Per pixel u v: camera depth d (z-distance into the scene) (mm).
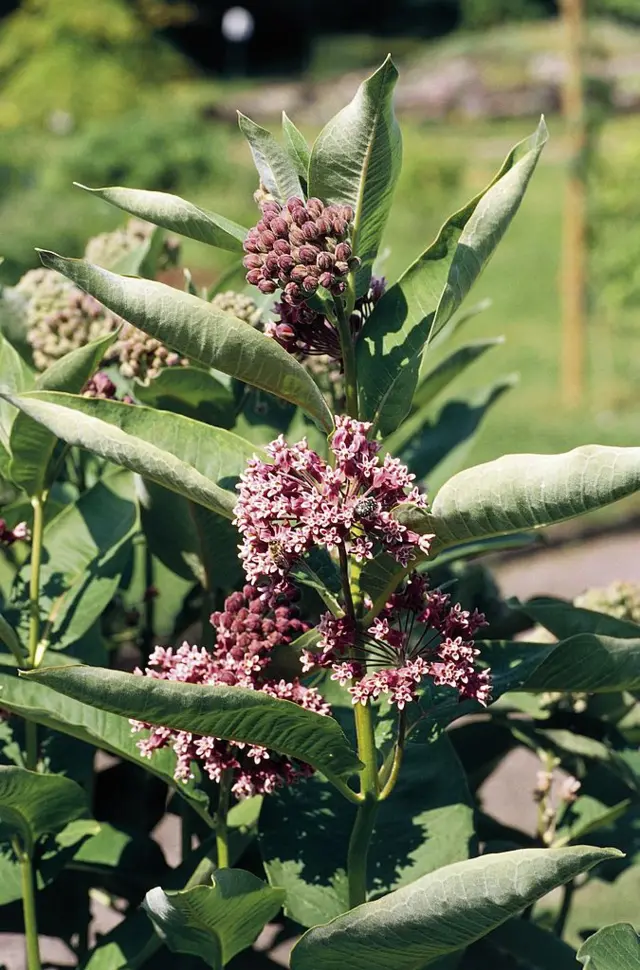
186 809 1372
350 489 1145
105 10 12914
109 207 7164
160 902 1171
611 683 1224
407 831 1268
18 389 1316
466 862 1105
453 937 1140
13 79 12477
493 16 16859
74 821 1293
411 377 1192
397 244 8539
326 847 1263
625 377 5719
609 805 1397
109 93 12273
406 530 1136
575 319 5504
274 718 1142
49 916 1392
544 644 1248
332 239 1158
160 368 1352
